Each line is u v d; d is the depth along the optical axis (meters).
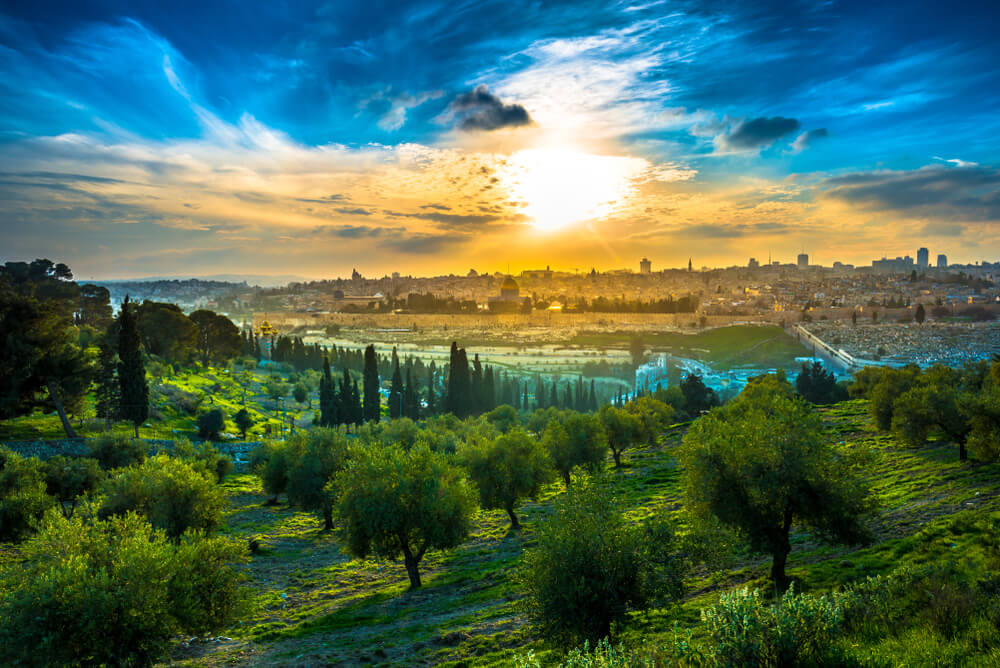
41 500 46.03
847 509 26.64
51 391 80.50
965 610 14.17
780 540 28.11
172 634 24.05
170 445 88.50
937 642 12.80
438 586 40.12
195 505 43.28
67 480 55.25
